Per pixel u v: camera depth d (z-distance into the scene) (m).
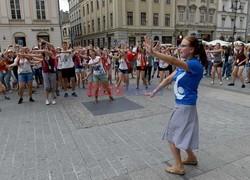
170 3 34.19
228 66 11.34
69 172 3.19
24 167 3.35
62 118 5.57
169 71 9.27
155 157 3.55
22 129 4.90
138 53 9.01
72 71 7.84
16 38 25.41
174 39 35.31
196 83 2.68
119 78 8.70
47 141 4.23
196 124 2.84
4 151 3.88
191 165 3.29
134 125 4.97
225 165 3.29
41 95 8.36
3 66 8.70
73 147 3.96
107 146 3.97
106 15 34.59
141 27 32.78
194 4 36.44
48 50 6.74
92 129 4.79
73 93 8.06
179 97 2.75
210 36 40.00
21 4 25.00
